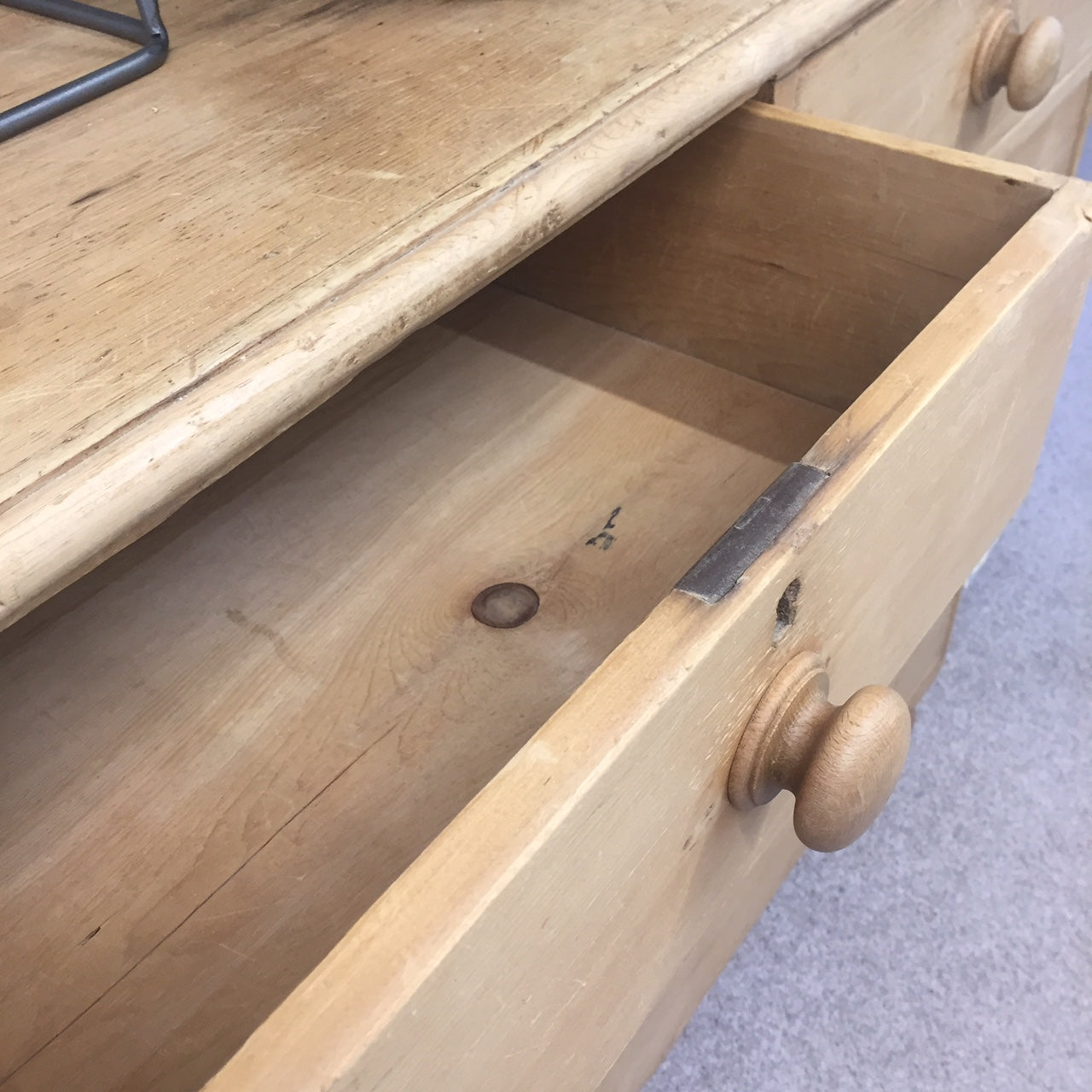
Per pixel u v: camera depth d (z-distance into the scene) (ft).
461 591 2.01
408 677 1.87
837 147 1.94
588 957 1.18
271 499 2.22
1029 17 2.71
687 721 1.13
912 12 2.22
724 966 2.23
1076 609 3.04
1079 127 3.50
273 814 1.68
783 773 1.35
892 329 2.11
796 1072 2.19
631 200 2.31
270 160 1.48
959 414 1.51
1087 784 2.64
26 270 1.30
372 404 2.43
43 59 1.79
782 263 2.18
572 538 2.10
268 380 1.16
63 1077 1.40
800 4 1.87
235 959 1.51
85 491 1.03
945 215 1.89
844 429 1.33
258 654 1.92
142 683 1.87
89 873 1.61
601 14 1.84
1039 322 1.65
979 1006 2.27
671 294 2.42
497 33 1.78
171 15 1.92
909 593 1.74
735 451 2.26
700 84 1.67
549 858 0.96
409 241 1.31
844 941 2.39
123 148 1.53
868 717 1.28
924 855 2.53
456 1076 0.99
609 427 2.34
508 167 1.43
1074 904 2.42
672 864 1.31
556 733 1.00
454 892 0.89
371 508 2.19
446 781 1.72
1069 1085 2.14
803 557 1.22
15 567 0.99
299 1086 0.79
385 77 1.67
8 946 1.53
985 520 1.99
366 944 0.87
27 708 1.85
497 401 2.42
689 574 1.16
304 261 1.28
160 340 1.18
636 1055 1.94
